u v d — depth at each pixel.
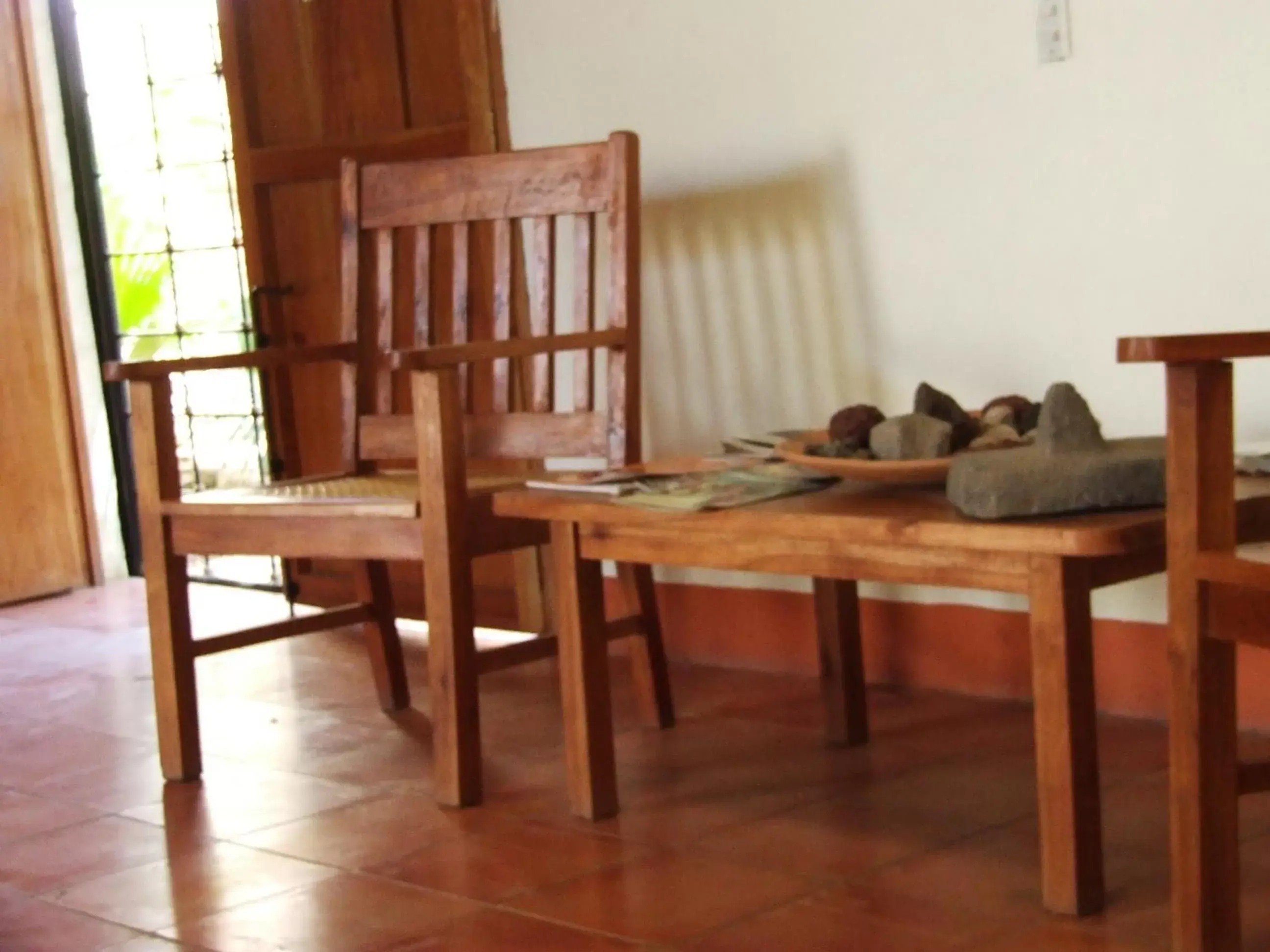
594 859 2.03
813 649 2.94
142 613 4.09
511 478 2.47
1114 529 1.59
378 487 2.59
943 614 2.77
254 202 3.61
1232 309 2.35
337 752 2.64
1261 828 2.01
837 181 2.77
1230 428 1.54
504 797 2.32
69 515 4.47
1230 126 2.32
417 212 2.71
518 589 3.39
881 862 1.96
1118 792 2.17
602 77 3.07
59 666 3.49
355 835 2.19
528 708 2.83
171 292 4.38
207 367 2.57
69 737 2.86
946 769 2.33
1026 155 2.54
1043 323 2.56
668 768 2.43
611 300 2.47
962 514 1.74
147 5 4.27
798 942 1.72
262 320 3.66
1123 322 2.47
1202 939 1.57
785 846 2.03
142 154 4.36
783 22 2.80
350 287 2.78
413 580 3.63
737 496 1.96
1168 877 1.85
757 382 2.96
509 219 2.62
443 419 2.21
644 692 2.66
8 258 4.35
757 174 2.88
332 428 3.63
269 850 2.15
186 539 2.48
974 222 2.62
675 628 3.15
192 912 1.93
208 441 4.33
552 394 2.58
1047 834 1.75
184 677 2.52
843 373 2.82
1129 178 2.43
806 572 1.87
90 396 4.54
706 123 2.94
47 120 4.44
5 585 4.31
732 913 1.82
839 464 1.95
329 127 3.49
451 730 2.27
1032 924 1.73
